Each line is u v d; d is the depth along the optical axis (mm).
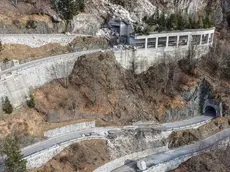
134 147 54719
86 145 50062
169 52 72375
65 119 53094
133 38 68875
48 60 57594
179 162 54844
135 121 59938
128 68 67750
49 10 68062
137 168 52219
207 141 60750
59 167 45344
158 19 76812
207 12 103375
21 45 58375
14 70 52125
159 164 52781
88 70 61094
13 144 38625
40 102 52531
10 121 46125
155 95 65250
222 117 67062
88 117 55781
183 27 75000
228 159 56312
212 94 69000
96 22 72562
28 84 53344
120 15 76125
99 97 59094
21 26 61875
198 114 69125
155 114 62562
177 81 69375
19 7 66000
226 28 103250
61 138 49875
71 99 56000
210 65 76062
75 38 66688
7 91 48469
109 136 53219
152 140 56844
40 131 48781
